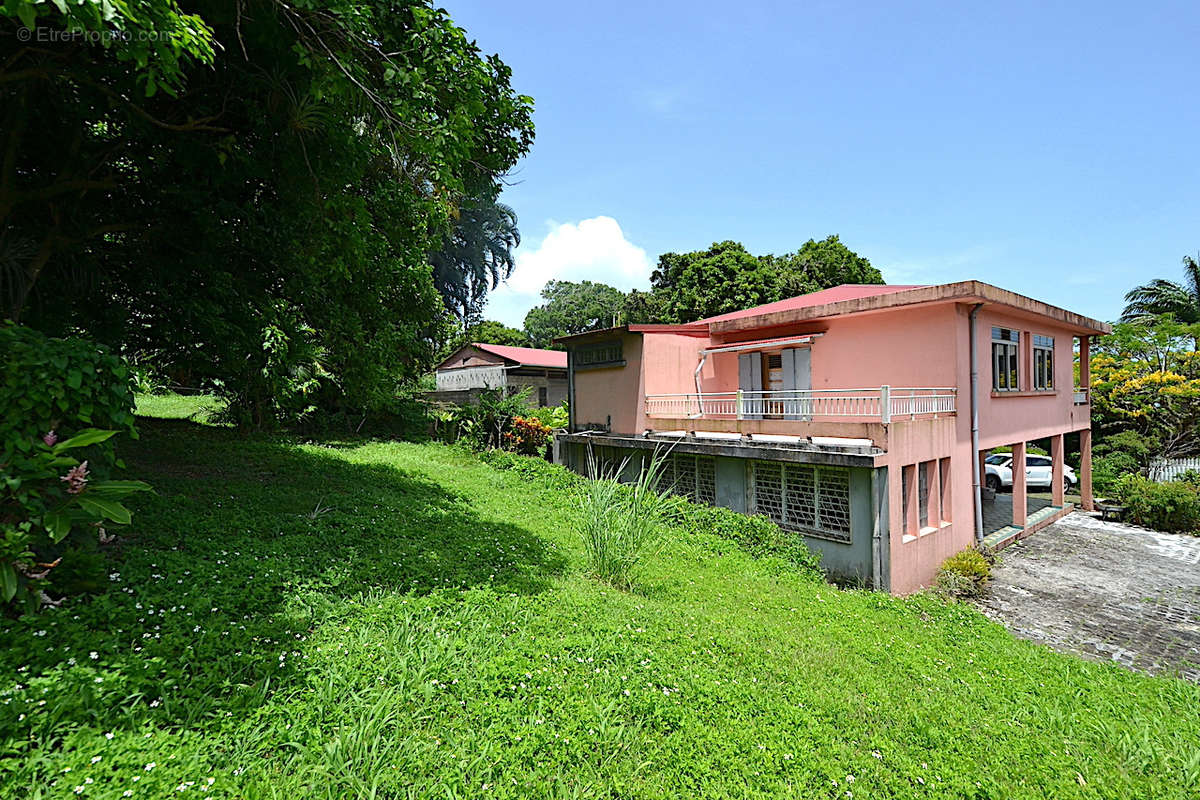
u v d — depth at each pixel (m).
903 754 3.77
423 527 7.28
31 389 3.48
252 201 6.74
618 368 13.53
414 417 19.66
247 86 5.42
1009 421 12.20
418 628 4.35
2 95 4.99
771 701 4.15
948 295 9.80
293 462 10.31
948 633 6.66
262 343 8.42
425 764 2.95
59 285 6.45
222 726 2.92
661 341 13.28
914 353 10.73
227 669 3.35
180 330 7.48
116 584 4.09
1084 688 5.42
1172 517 13.43
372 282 9.41
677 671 4.32
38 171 6.10
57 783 2.38
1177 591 9.42
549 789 2.93
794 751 3.56
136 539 5.17
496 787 2.87
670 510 10.34
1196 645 7.41
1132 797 3.59
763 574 8.06
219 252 6.88
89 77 4.81
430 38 5.06
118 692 2.92
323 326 10.00
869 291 14.45
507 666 3.94
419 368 21.00
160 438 10.95
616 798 3.00
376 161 8.11
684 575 7.45
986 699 4.89
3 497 3.39
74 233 6.14
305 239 6.75
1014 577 10.12
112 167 6.38
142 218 6.59
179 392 22.09
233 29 4.77
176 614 3.83
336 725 3.12
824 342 12.03
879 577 8.52
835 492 9.24
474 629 4.49
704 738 3.53
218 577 4.57
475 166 7.51
